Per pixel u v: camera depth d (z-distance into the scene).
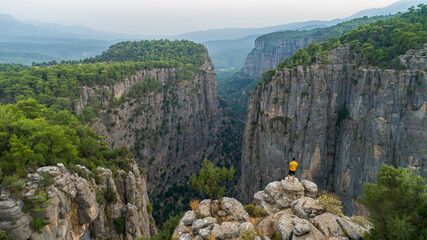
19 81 80.38
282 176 88.25
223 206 28.64
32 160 33.25
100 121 89.44
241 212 28.41
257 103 99.19
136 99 113.44
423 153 61.91
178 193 126.69
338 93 80.88
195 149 149.88
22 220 28.48
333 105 81.69
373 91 69.12
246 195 102.44
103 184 45.16
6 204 27.59
